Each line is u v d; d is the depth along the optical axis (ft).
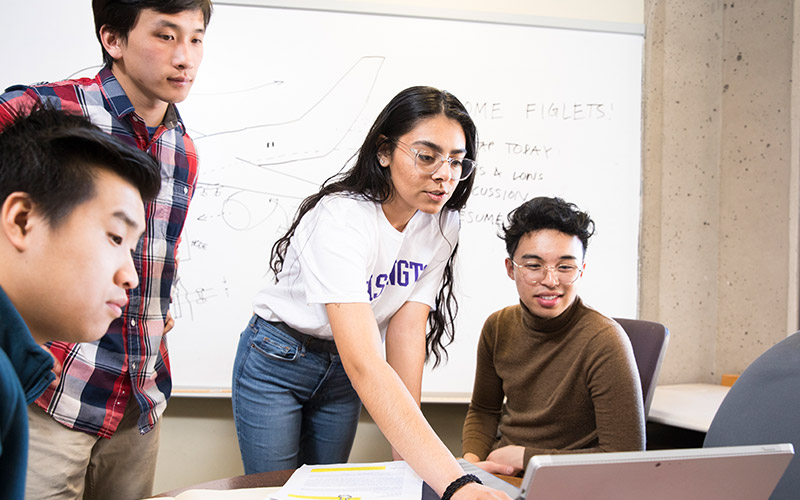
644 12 6.59
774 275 6.38
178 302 5.88
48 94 3.26
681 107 6.66
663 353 4.53
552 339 4.28
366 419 6.15
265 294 4.09
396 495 2.70
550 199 4.24
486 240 6.27
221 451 6.04
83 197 1.78
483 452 4.49
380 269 3.66
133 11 3.28
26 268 1.76
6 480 1.56
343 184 3.58
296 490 2.80
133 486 3.87
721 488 2.07
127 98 3.55
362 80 6.09
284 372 3.96
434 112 3.22
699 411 5.21
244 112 5.96
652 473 1.90
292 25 6.00
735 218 6.65
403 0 6.23
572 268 4.11
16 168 1.71
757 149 6.51
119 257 1.91
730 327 6.64
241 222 5.95
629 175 6.47
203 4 3.48
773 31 6.40
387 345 4.01
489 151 6.27
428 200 3.30
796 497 2.75
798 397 2.88
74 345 3.34
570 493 1.84
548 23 6.32
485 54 6.26
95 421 3.43
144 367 3.68
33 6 5.73
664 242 6.61
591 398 4.05
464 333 6.22
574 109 6.39
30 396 1.79
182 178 3.90
